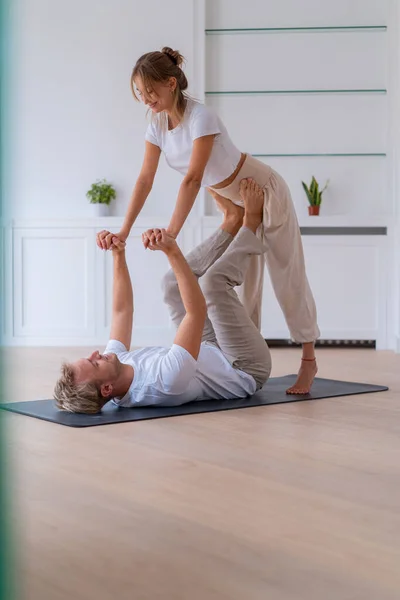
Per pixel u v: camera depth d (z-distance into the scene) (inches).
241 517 57.5
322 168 222.7
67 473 71.0
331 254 211.9
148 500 61.9
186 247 213.0
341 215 213.9
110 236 110.5
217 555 48.8
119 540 51.6
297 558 48.5
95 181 220.2
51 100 219.0
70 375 101.9
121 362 105.9
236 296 113.0
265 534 53.4
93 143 219.5
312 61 221.3
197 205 214.4
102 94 219.0
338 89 221.0
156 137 113.6
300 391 120.3
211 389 112.3
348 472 72.5
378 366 167.6
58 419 97.4
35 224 213.2
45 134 219.6
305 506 60.7
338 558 48.6
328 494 64.6
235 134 222.7
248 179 114.5
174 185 217.9
